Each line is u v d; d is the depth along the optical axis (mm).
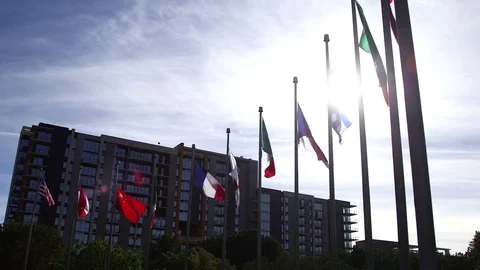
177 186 138750
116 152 131625
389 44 16453
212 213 141625
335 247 23688
